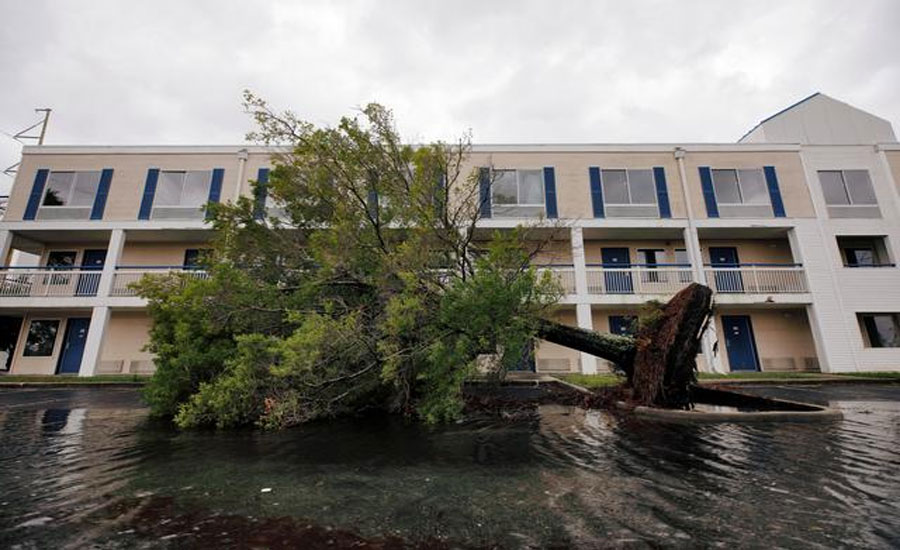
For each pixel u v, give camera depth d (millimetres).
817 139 18359
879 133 18344
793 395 8727
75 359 15484
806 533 2340
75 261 16422
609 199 15703
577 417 6273
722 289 14930
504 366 6598
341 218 7449
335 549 2238
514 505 2836
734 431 5160
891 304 14461
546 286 6578
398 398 6789
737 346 15391
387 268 7000
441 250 7715
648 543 2256
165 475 3615
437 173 8508
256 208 8297
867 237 15477
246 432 5512
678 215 15406
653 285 15359
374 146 7945
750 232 15836
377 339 6473
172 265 16234
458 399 6457
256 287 7090
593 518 2596
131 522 2621
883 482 3191
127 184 15625
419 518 2645
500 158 15977
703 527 2439
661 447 4391
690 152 15984
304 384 6051
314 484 3348
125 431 5605
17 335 15711
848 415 6254
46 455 4328
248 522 2615
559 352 15008
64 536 2416
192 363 6348
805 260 14820
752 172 15742
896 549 2146
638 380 7234
